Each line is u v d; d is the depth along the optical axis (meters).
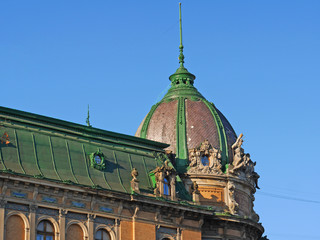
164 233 87.00
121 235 83.69
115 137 91.38
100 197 83.00
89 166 85.62
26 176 77.94
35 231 77.81
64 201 80.50
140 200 85.12
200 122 103.50
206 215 91.25
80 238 81.12
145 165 91.25
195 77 111.25
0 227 75.81
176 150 101.00
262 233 102.12
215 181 99.19
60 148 84.81
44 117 85.75
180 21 113.69
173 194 89.50
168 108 105.44
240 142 102.69
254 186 104.44
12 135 82.19
